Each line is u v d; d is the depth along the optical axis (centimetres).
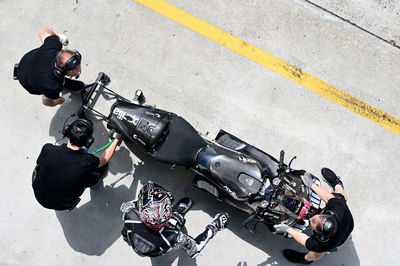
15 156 621
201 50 641
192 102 636
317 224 488
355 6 650
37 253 614
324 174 598
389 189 639
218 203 624
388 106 646
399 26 650
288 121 638
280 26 646
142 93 616
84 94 622
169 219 486
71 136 484
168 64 639
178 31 642
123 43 638
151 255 503
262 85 640
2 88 627
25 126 625
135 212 493
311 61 645
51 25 636
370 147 640
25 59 531
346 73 646
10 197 617
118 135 570
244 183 538
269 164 567
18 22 635
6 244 613
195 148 560
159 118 555
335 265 629
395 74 648
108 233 621
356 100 644
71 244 618
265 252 625
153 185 487
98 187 623
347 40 649
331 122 640
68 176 500
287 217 548
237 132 635
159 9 643
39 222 618
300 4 649
